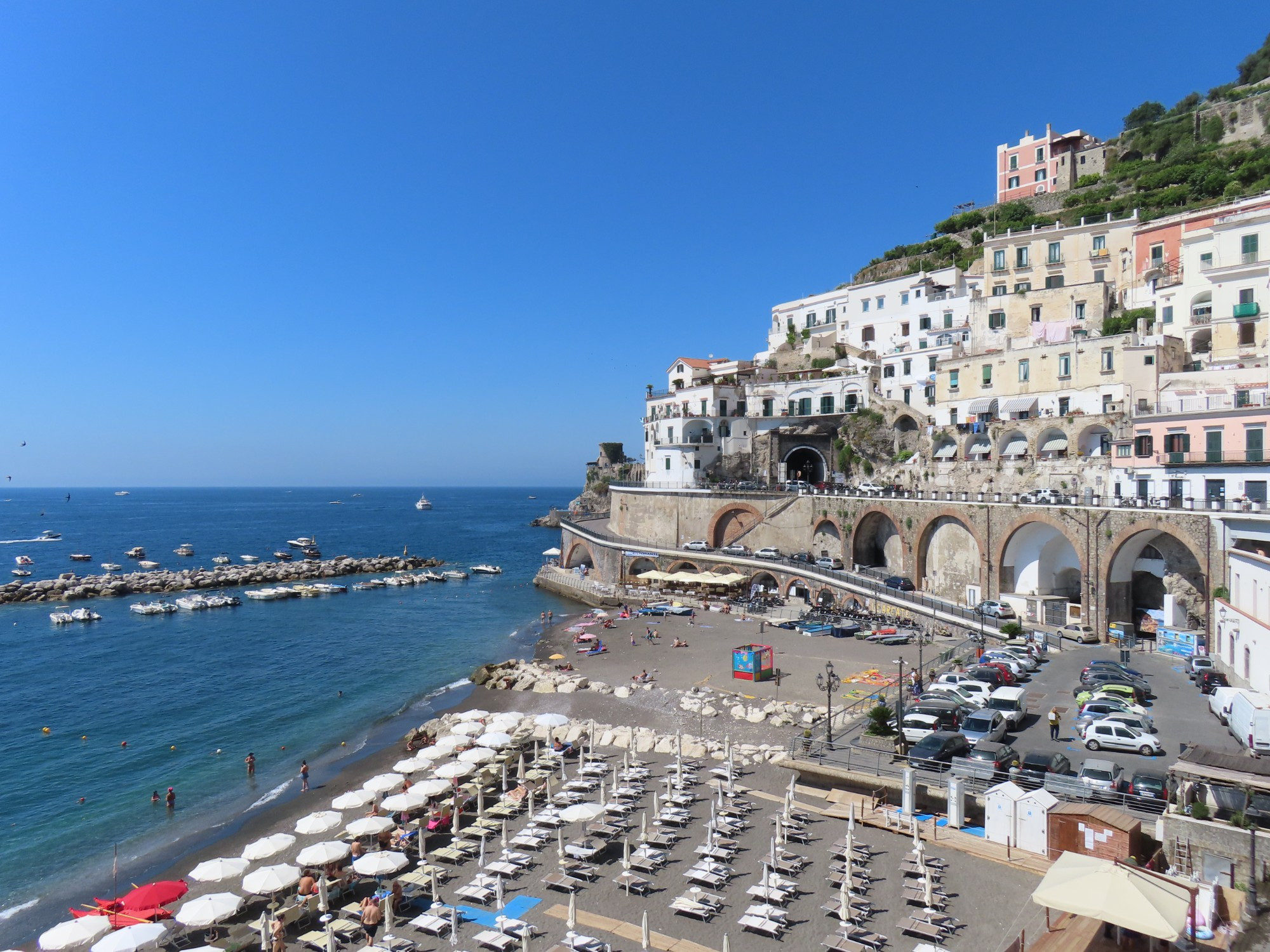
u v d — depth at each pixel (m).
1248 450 51.84
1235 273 62.88
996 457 74.75
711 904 25.17
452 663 72.88
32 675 70.00
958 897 24.77
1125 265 81.25
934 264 112.75
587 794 36.19
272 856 34.03
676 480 106.00
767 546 90.31
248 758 45.72
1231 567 48.59
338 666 72.56
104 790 43.59
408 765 38.09
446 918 25.64
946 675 46.12
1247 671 42.22
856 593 72.69
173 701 61.25
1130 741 34.56
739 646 65.56
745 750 40.81
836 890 25.97
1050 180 119.25
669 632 73.31
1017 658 49.31
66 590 116.56
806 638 67.06
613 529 114.12
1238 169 87.44
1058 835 26.48
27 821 39.62
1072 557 63.59
